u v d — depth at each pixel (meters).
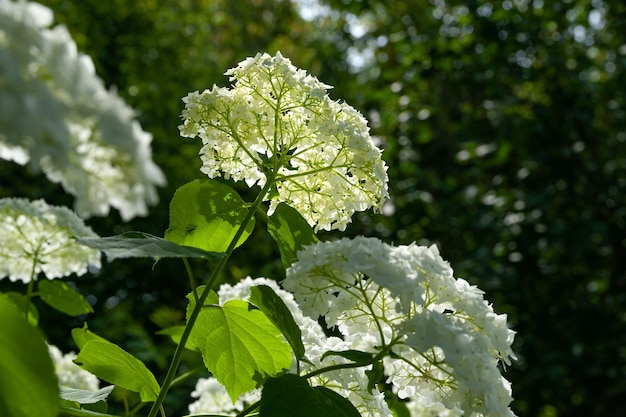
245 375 2.64
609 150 9.17
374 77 12.81
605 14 10.20
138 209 1.62
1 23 1.45
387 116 9.96
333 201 2.75
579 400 8.76
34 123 1.41
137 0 13.55
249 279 3.45
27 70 1.47
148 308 11.00
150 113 12.07
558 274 8.66
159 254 1.95
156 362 8.27
